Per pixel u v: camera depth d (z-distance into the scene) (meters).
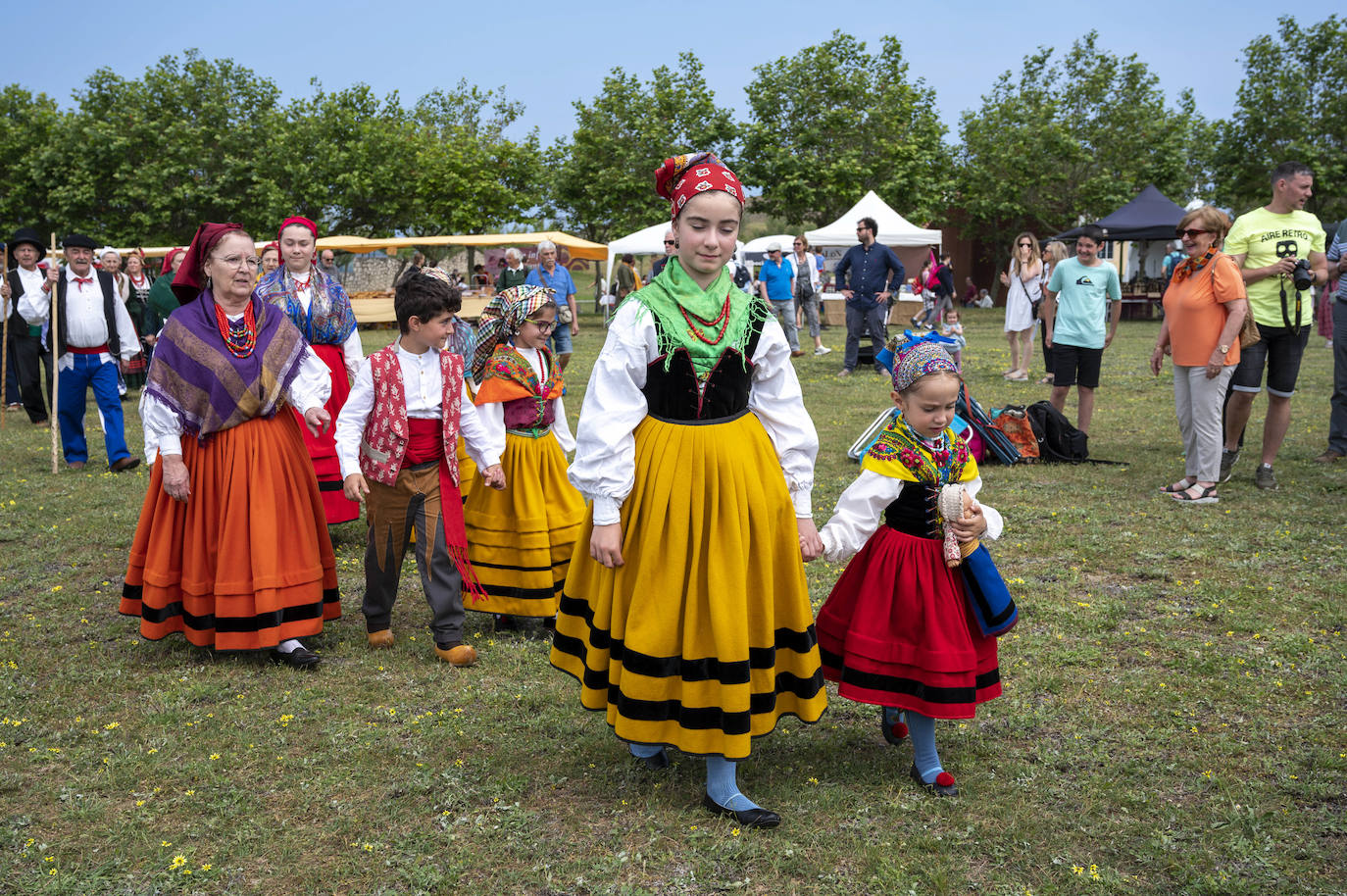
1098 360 8.30
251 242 4.22
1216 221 6.20
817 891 2.61
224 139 34.94
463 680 4.09
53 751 3.42
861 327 13.74
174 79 35.75
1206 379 6.33
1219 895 2.54
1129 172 33.47
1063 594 4.84
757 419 2.99
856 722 3.66
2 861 2.77
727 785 2.96
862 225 13.56
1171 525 5.98
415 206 35.47
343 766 3.32
